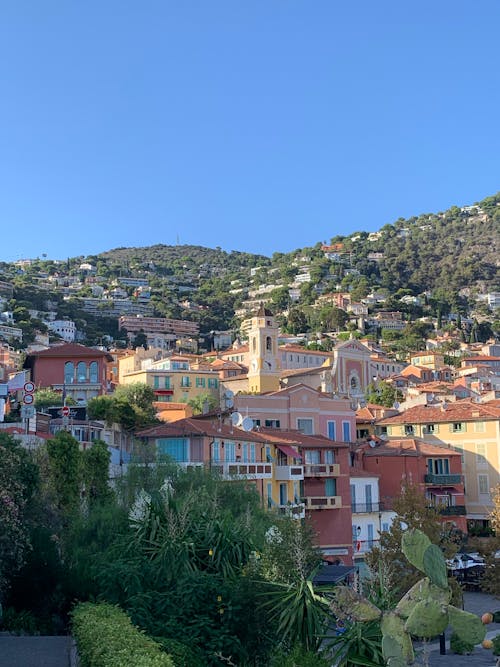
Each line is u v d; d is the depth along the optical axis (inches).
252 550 1325.0
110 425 3083.2
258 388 5128.0
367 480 3105.3
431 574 635.5
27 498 1517.0
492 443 3742.6
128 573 1262.3
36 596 1482.5
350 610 734.5
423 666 711.1
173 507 1402.6
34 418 2151.8
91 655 949.8
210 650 1161.4
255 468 2564.0
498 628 2316.7
